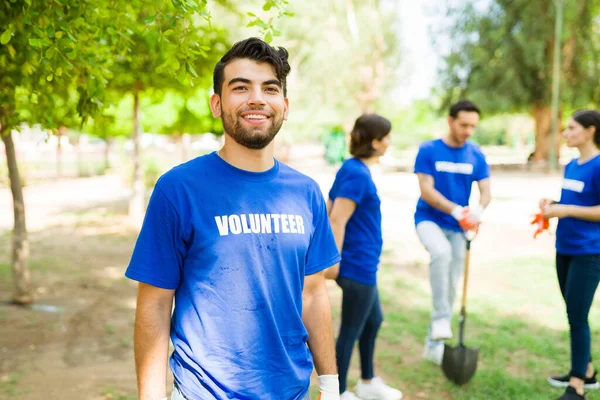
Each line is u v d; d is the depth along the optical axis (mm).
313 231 1928
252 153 1776
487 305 5918
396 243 9797
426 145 4355
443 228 4340
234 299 1687
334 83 31594
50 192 17984
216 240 1683
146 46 6391
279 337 1730
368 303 3340
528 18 27953
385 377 4129
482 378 4062
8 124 4059
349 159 3377
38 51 3008
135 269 1681
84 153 34594
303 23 29219
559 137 30703
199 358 1680
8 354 4496
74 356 4520
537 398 3713
